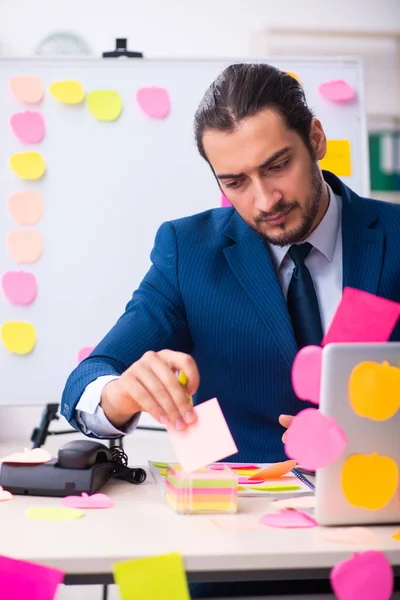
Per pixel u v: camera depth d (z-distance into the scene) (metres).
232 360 1.33
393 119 4.01
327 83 2.16
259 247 1.34
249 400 1.33
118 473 1.05
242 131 1.12
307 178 1.18
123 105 2.13
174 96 2.14
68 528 0.80
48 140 2.11
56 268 2.10
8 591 0.67
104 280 2.11
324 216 1.34
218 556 0.71
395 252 1.34
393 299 1.32
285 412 1.31
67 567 0.69
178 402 0.87
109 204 2.12
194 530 0.79
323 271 1.35
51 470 0.96
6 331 2.07
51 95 2.11
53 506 0.90
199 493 0.87
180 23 3.74
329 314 1.34
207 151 1.18
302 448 0.81
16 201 2.09
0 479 0.97
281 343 1.29
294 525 0.81
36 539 0.75
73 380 1.15
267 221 1.18
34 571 0.67
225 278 1.36
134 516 0.86
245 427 1.34
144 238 2.13
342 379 0.81
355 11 3.90
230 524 0.82
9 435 3.58
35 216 2.10
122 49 2.17
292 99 1.16
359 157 2.16
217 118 1.14
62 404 1.16
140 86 2.13
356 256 1.33
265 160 1.13
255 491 0.97
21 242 2.09
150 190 2.13
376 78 3.98
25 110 2.11
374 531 0.81
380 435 0.82
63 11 3.66
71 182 2.12
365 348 0.81
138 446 3.30
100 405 1.08
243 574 0.71
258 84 1.13
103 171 2.12
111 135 2.12
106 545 0.73
